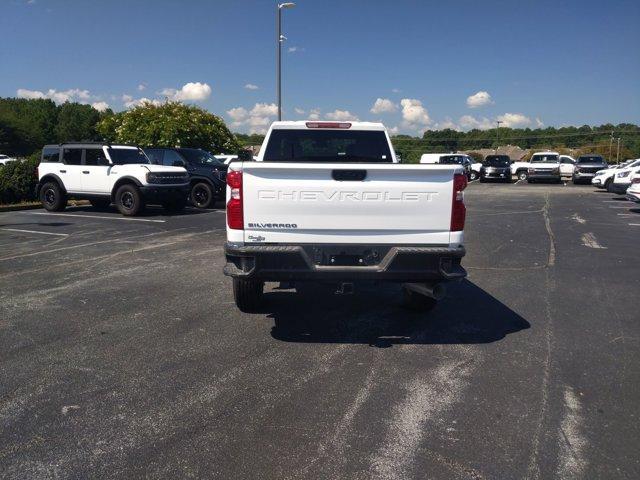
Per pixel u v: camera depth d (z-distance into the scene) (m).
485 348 4.95
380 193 4.74
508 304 6.44
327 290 7.02
